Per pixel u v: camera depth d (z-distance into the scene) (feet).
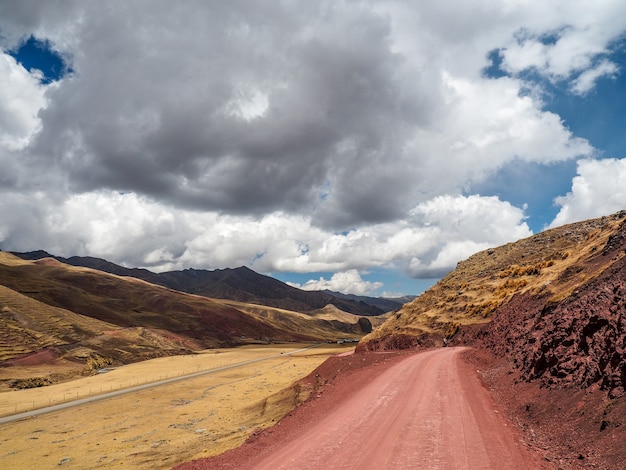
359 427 61.26
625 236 131.64
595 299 74.95
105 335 475.31
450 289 291.99
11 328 386.73
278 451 54.54
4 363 319.47
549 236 281.95
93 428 147.23
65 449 118.01
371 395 85.10
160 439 116.57
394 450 49.14
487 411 66.44
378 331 296.10
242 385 229.25
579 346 67.67
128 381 285.02
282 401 135.13
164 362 403.95
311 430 63.16
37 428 155.22
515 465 42.14
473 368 119.34
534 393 69.15
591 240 192.95
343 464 46.06
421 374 108.88
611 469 36.96
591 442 43.78
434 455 46.50
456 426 57.77
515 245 309.83
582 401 53.72
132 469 85.46
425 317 258.57
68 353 379.55
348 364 153.48
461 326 212.84
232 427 116.37
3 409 201.57
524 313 153.99
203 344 633.61
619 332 56.13
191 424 135.85
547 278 172.76
